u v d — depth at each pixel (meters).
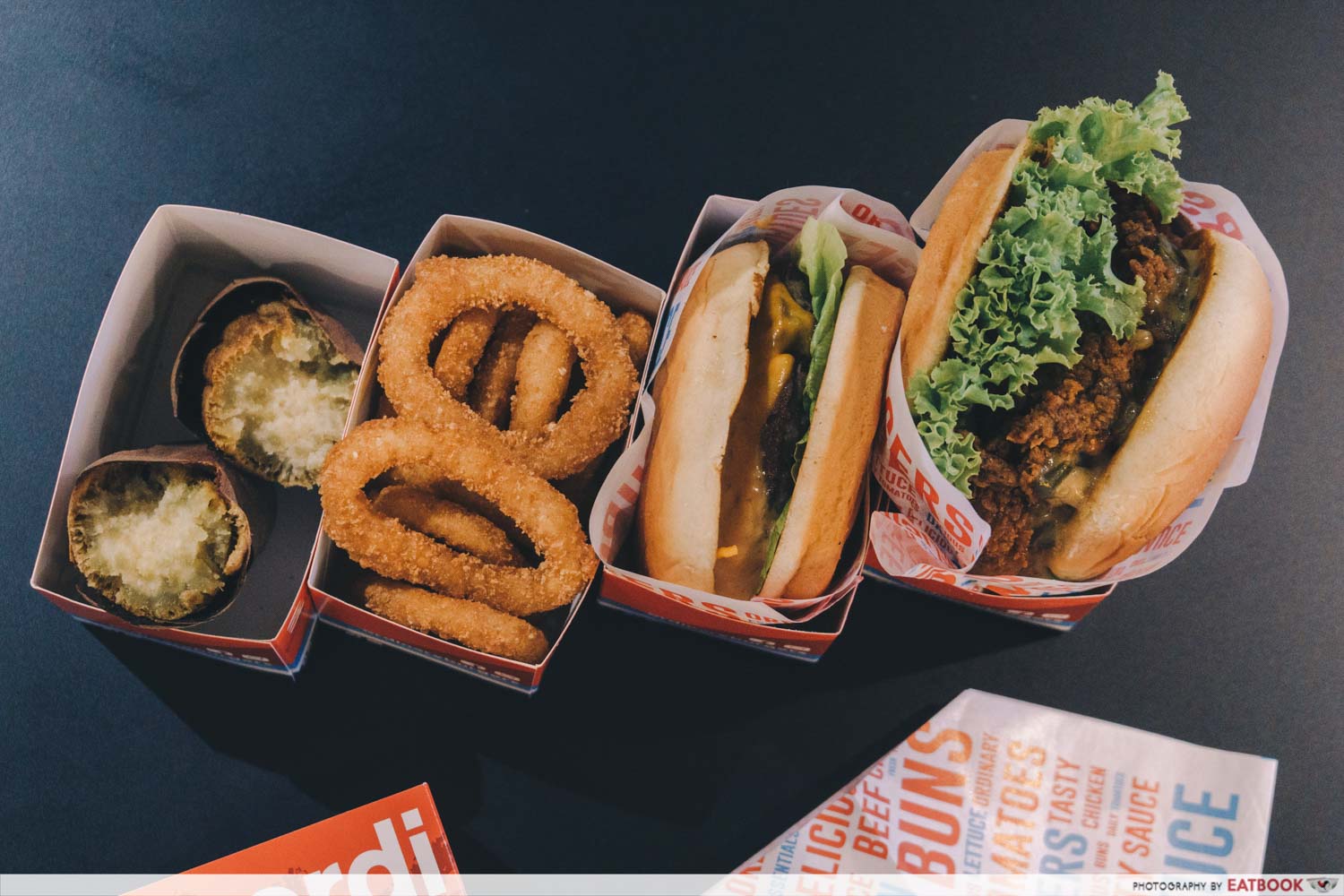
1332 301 0.45
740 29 0.46
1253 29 0.47
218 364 0.39
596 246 0.44
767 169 0.45
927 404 0.35
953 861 0.40
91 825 0.40
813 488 0.36
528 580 0.38
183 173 0.44
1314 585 0.43
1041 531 0.37
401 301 0.39
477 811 0.40
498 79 0.45
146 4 0.44
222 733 0.40
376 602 0.38
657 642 0.42
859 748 0.42
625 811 0.41
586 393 0.40
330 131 0.44
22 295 0.42
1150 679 0.43
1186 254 0.37
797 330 0.37
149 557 0.39
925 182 0.46
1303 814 0.42
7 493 0.41
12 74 0.44
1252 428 0.38
